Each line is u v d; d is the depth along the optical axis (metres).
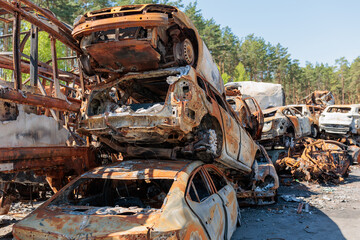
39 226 2.78
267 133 13.02
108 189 4.41
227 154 5.70
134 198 4.34
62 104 4.67
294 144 12.67
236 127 6.38
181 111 4.00
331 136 17.55
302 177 10.70
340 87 115.56
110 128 4.24
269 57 85.62
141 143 4.76
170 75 4.52
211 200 3.79
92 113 4.72
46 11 4.62
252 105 16.31
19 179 5.23
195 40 4.83
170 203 2.92
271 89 22.47
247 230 5.41
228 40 74.12
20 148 3.68
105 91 4.82
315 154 10.84
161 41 4.55
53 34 4.41
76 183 3.69
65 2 35.28
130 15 4.07
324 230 5.39
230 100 9.11
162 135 4.27
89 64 4.75
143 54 4.31
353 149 14.73
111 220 2.75
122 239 2.52
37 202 7.20
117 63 4.58
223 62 72.69
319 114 18.72
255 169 7.41
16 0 3.88
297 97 91.00
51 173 4.68
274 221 5.99
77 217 2.85
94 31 4.24
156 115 3.96
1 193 5.37
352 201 7.76
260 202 7.30
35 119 4.68
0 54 6.66
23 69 7.14
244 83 22.86
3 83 4.66
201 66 5.11
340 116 16.50
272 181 7.49
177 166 3.71
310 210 6.89
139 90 5.48
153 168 3.65
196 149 4.77
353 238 4.97
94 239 2.55
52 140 5.18
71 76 8.70
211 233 3.24
